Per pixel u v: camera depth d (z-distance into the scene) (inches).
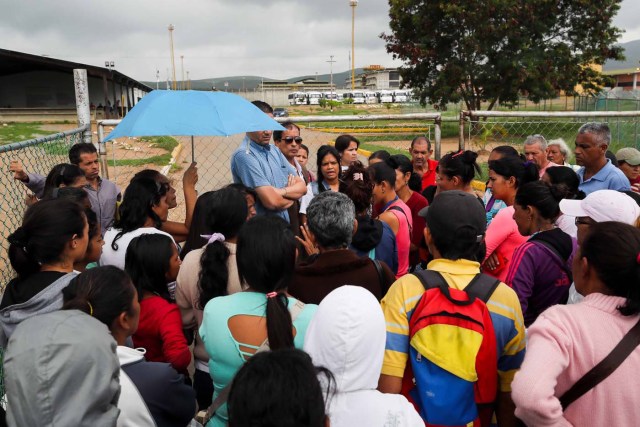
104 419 59.9
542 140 204.4
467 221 84.7
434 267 85.9
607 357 68.0
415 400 82.0
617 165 217.0
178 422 83.6
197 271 110.0
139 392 78.2
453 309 79.1
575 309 72.1
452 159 158.6
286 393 49.3
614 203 95.4
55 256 95.3
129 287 81.0
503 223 119.7
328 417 58.3
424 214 112.1
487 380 79.5
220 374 85.7
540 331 70.4
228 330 84.8
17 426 57.1
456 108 1119.6
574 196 137.8
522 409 66.5
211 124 134.3
